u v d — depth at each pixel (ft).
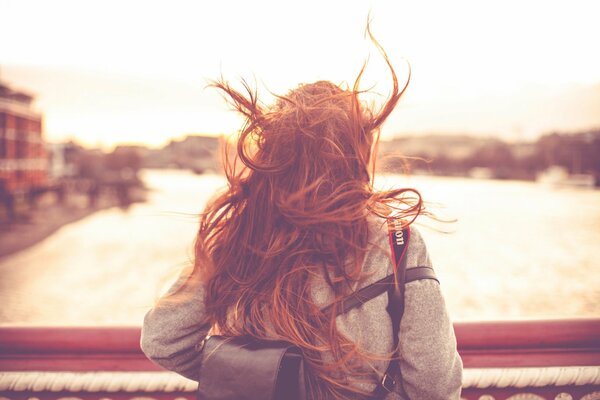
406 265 3.37
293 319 3.35
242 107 3.63
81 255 176.14
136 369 5.84
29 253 181.57
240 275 3.55
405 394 3.40
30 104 343.46
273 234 3.43
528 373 5.67
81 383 5.84
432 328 3.25
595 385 5.70
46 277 143.23
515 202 364.58
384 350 3.34
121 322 6.06
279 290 3.37
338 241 3.34
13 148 314.35
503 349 5.75
